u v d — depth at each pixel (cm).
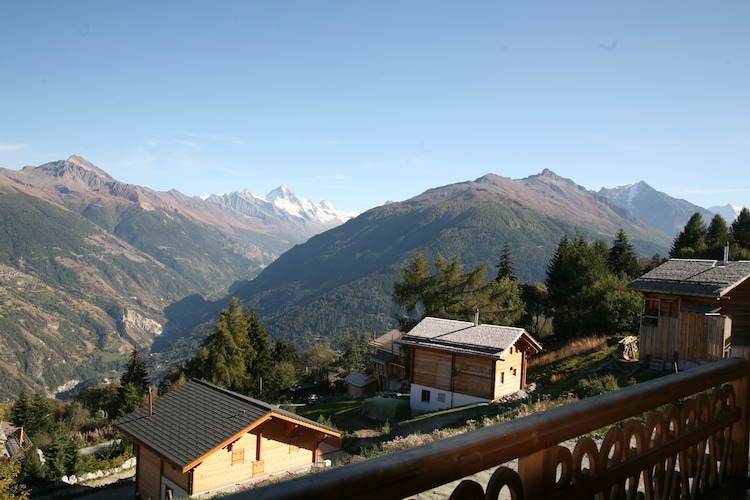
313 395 5153
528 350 2956
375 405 3016
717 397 368
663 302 2039
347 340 7188
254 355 5531
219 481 1775
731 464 393
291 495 145
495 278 4738
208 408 2027
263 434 1878
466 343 2866
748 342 1955
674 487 340
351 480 159
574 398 1847
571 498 248
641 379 1955
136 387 5484
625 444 287
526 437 220
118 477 2727
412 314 4225
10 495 1838
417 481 180
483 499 207
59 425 4697
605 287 3688
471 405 2675
